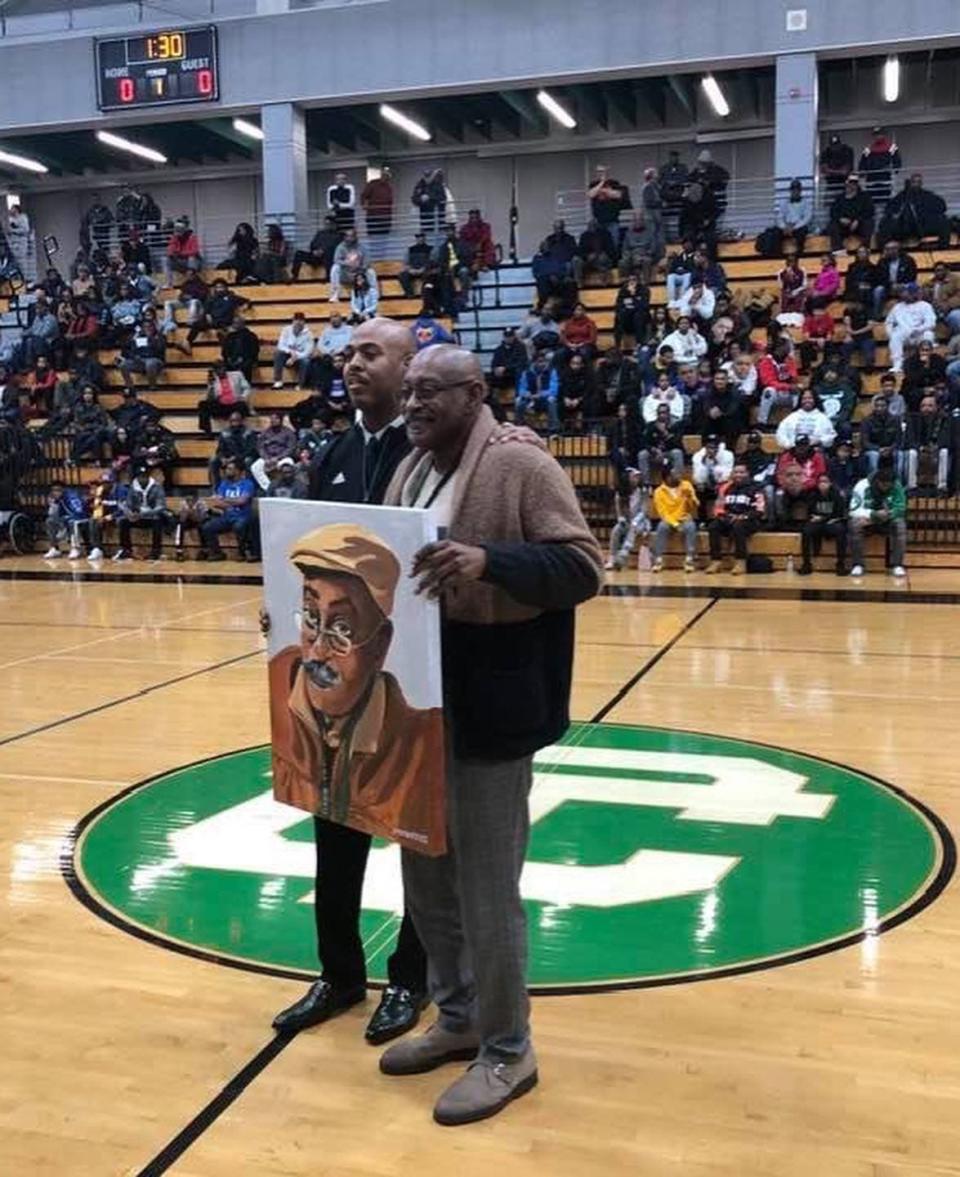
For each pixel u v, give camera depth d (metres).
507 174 20.48
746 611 8.38
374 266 15.92
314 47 16.38
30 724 5.53
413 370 2.17
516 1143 2.18
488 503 2.13
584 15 15.28
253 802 4.30
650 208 14.40
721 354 12.01
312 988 2.72
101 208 18.50
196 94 16.86
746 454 10.79
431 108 18.56
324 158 21.11
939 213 13.35
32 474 13.38
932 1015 2.65
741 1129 2.21
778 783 4.43
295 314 14.02
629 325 12.79
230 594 9.74
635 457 11.02
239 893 3.44
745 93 18.48
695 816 4.05
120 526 12.23
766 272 13.84
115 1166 2.13
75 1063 2.50
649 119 19.45
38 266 22.62
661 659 6.77
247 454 12.27
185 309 15.51
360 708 2.26
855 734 5.12
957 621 7.87
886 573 10.09
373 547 2.17
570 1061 2.47
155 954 3.04
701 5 14.91
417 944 2.63
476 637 2.15
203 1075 2.44
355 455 2.54
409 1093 2.36
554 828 3.95
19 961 3.01
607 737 5.12
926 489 10.65
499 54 15.67
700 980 2.84
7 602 9.46
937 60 17.17
